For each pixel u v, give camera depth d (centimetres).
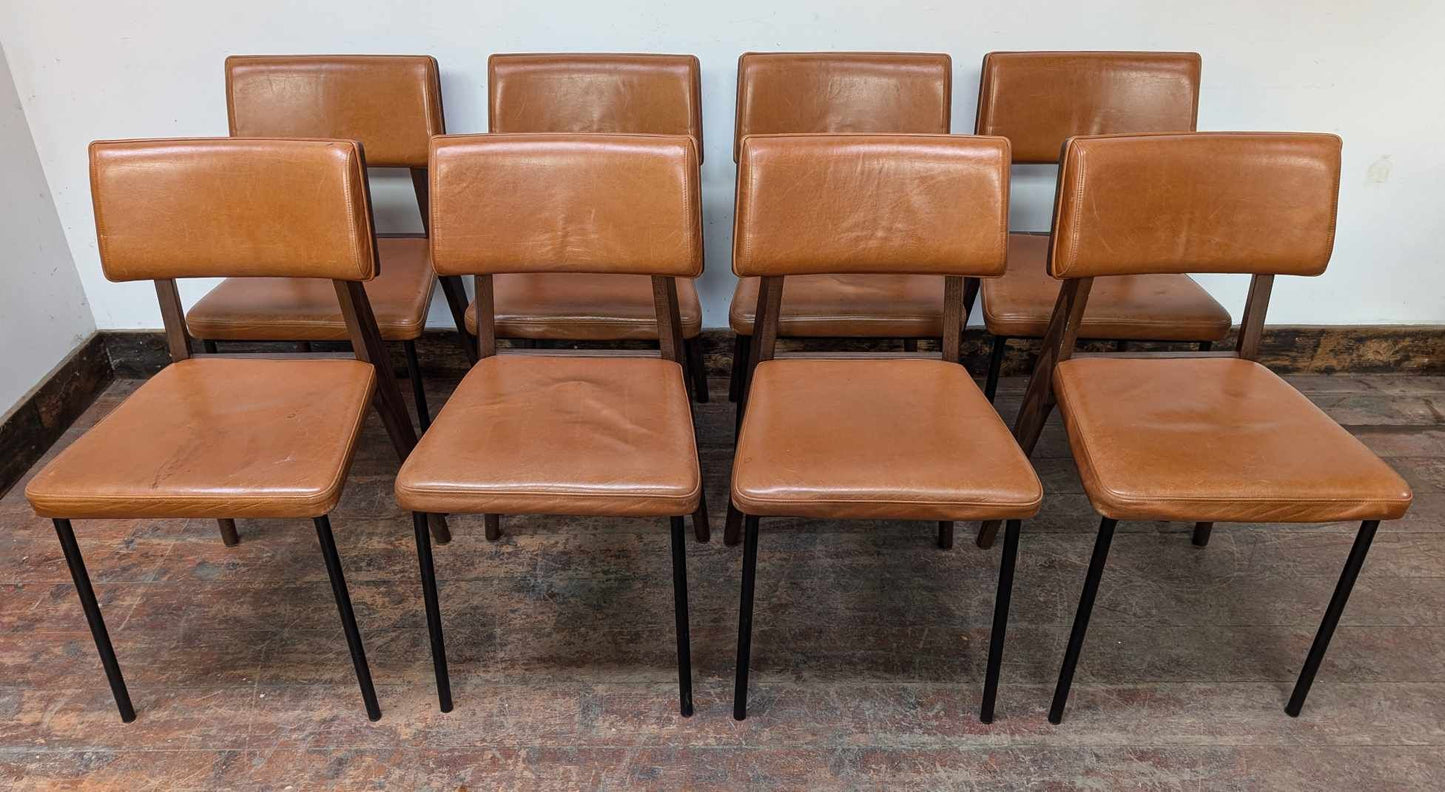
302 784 137
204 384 149
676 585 135
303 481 128
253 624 166
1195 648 161
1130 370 153
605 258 148
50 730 145
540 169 144
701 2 205
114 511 127
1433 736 144
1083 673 156
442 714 148
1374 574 177
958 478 127
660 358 159
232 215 145
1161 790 136
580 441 134
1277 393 146
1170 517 127
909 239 146
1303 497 125
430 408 232
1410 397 236
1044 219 231
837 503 126
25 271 212
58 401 221
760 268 147
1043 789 136
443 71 213
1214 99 217
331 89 191
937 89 190
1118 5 207
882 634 164
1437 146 219
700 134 197
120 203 143
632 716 148
